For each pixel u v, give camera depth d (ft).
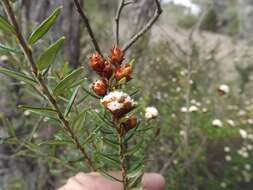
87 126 0.36
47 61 0.24
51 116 0.30
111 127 0.29
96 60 0.27
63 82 0.26
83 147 0.31
